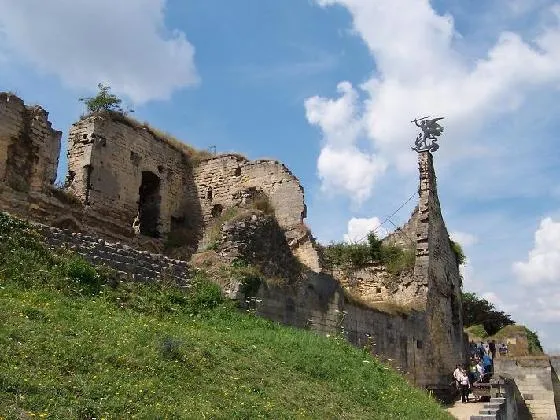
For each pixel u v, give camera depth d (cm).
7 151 2141
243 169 3056
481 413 1917
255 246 2081
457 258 3728
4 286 1277
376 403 1495
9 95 2175
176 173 3108
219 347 1384
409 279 3105
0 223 1431
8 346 952
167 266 1761
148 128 2942
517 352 4544
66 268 1459
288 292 2066
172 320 1542
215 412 975
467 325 5641
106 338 1148
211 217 3062
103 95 2692
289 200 2902
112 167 2669
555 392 3575
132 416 863
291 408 1162
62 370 945
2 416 738
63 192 2381
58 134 2356
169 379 1062
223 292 1828
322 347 1755
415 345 2795
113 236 2606
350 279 3281
